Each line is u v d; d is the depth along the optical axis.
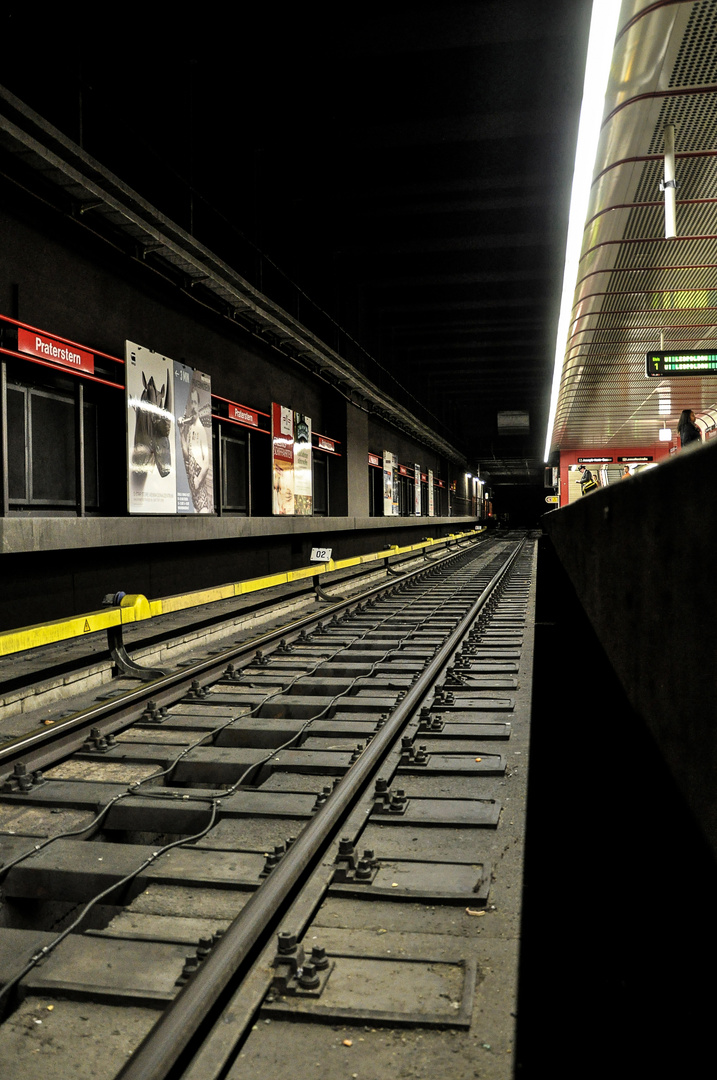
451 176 18.09
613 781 3.63
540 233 21.22
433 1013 2.24
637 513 2.36
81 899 3.44
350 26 12.74
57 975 2.62
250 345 17.86
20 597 9.73
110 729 5.78
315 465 23.59
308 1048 2.12
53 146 8.91
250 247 17.05
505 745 5.11
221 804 4.24
